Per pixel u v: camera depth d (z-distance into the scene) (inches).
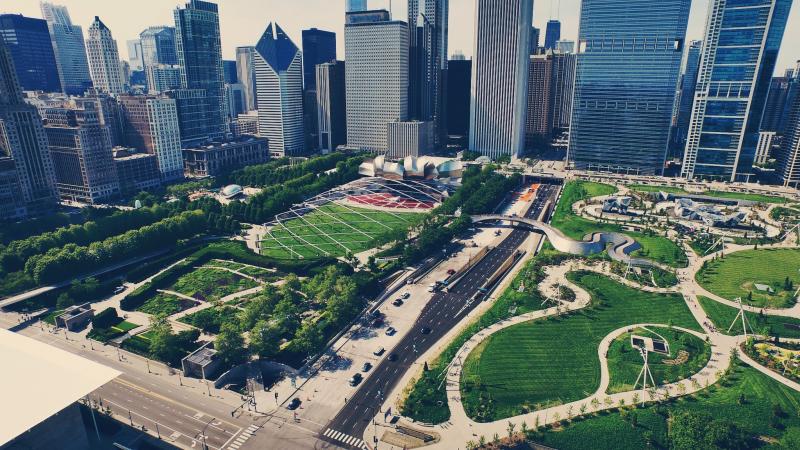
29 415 5029.5
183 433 6653.5
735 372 7509.8
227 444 6451.8
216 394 7465.6
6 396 5270.7
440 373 7701.8
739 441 6018.7
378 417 6894.7
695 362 7775.6
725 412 6619.1
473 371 7716.5
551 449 6156.5
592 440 6240.2
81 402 7185.0
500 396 7150.6
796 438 6146.7
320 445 6412.4
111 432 6653.5
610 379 7445.9
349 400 7253.9
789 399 6860.2
